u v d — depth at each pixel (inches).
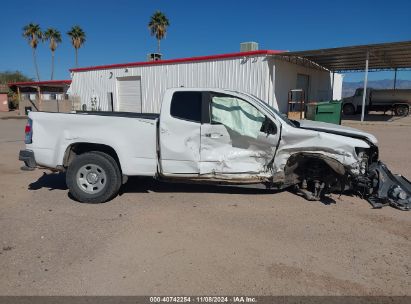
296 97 996.6
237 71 863.1
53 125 237.8
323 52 810.2
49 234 181.9
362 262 155.1
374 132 666.2
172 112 227.3
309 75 1084.5
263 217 206.5
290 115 892.0
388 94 1138.0
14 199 241.4
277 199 239.5
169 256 158.9
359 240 176.7
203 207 223.6
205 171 229.8
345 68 1234.6
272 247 168.4
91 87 1187.3
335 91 1342.3
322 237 179.8
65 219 203.3
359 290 134.3
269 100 847.1
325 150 223.8
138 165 231.5
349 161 223.6
